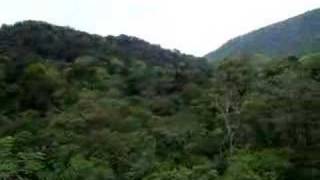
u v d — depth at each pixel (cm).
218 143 4425
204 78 7331
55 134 4041
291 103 3984
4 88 6438
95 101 5556
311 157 3450
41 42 9250
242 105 4584
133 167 3916
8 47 8850
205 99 5469
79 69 7506
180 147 4578
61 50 9181
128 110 5409
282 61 5522
